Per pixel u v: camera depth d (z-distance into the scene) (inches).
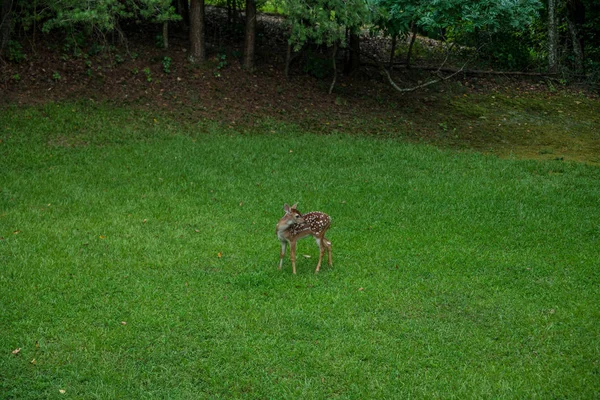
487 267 362.3
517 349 274.2
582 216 454.3
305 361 263.0
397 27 750.5
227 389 244.1
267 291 324.8
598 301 321.4
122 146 570.9
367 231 417.1
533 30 1013.8
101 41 737.6
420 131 713.0
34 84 658.8
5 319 286.5
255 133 647.1
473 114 791.7
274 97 733.3
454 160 601.6
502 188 515.8
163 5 608.7
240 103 705.6
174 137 605.3
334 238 403.2
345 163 573.6
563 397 240.4
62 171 504.4
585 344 278.7
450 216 449.1
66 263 347.6
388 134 687.7
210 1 959.0
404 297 320.2
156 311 298.2
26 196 450.9
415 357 266.8
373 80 836.0
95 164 523.8
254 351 268.7
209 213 438.3
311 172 540.4
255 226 418.9
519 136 727.1
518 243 402.6
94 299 308.0
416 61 924.0
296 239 343.0
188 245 382.0
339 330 287.3
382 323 293.7
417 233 415.5
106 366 255.9
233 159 559.5
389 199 483.2
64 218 416.8
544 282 344.5
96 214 426.6
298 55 802.8
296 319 295.6
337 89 790.5
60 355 262.1
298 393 242.5
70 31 713.6
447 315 303.4
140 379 249.8
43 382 245.1
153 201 455.5
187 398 238.1
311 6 660.7
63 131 587.2
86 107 639.1
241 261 363.3
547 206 475.2
